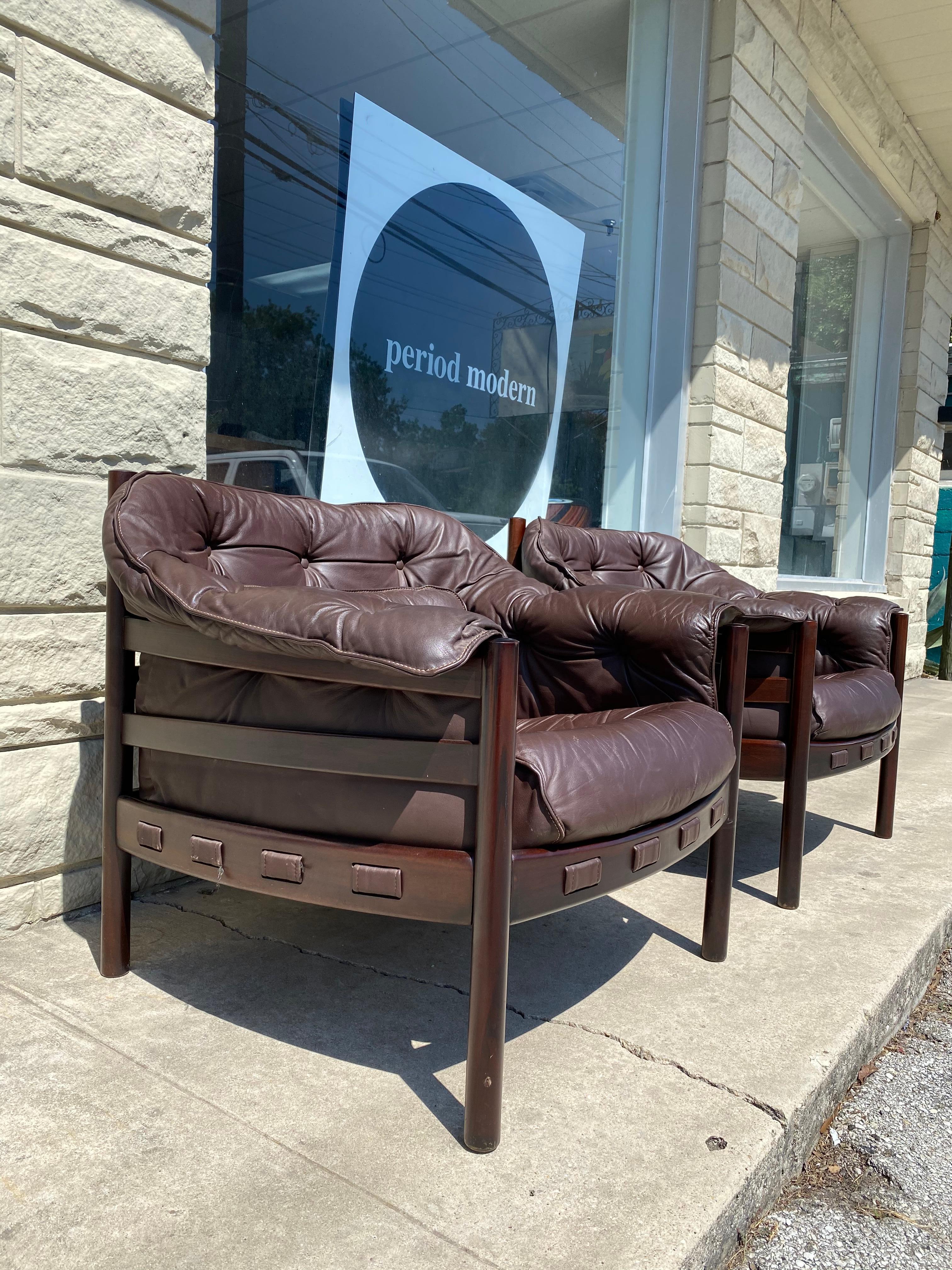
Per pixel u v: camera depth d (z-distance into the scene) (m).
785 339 4.55
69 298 1.73
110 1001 1.46
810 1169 1.27
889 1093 1.47
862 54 4.95
